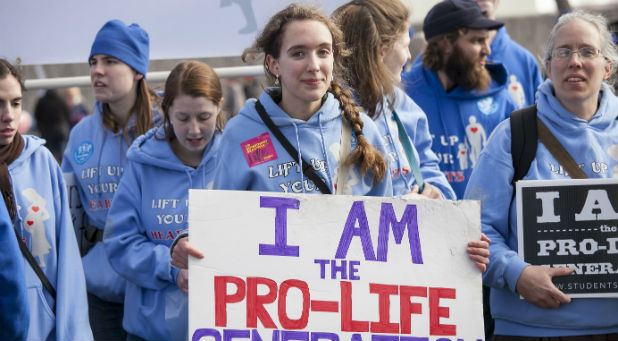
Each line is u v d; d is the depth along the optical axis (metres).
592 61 4.71
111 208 5.20
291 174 4.14
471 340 3.94
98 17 6.19
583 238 4.57
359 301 3.91
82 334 4.84
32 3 6.17
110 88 5.64
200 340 3.82
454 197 5.32
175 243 4.16
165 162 5.16
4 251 3.94
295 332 3.87
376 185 4.26
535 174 4.74
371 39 4.89
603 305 4.59
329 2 5.83
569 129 4.77
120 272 5.11
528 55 6.71
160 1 6.16
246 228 3.89
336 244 3.93
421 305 3.94
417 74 6.16
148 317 5.04
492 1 6.95
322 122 4.19
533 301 4.56
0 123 4.73
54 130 12.54
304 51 4.06
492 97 6.10
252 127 4.21
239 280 3.86
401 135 4.93
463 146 6.00
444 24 5.98
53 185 4.98
